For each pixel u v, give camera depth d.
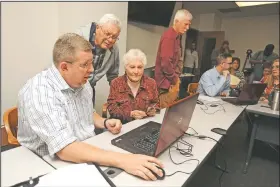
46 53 2.50
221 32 6.64
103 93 2.85
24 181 0.76
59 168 0.84
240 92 2.41
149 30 4.05
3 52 2.11
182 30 2.45
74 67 0.95
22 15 2.21
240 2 4.52
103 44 1.82
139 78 1.77
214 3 4.88
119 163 0.87
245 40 6.88
